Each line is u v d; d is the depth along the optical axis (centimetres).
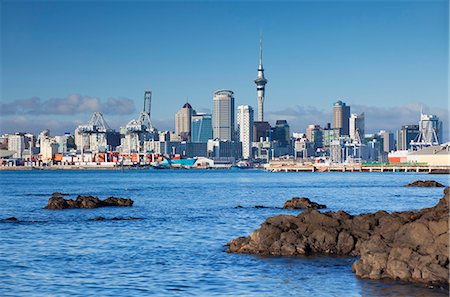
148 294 4997
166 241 7756
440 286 4941
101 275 5703
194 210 12388
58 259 6525
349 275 5456
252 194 18750
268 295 4919
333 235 6462
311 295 4875
